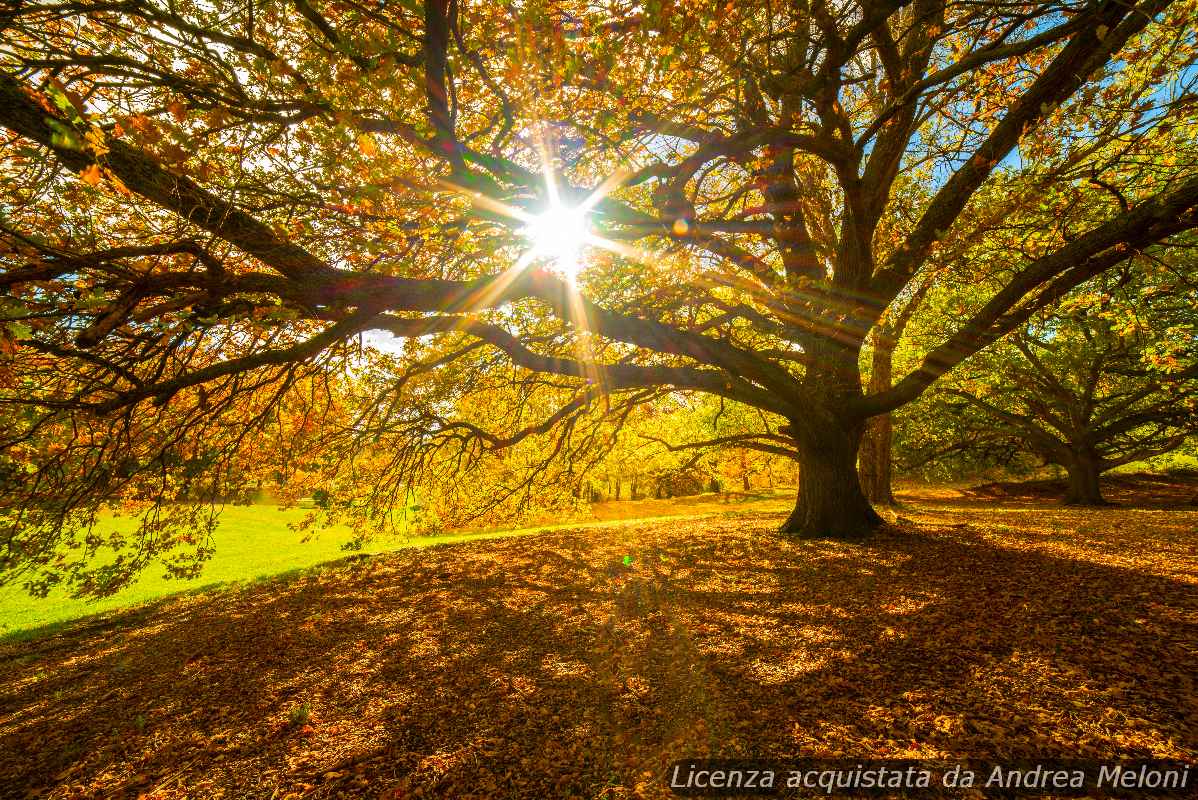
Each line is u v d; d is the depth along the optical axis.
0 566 7.54
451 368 11.97
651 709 5.06
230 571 15.58
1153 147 7.07
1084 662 4.90
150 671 7.36
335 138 4.69
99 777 4.80
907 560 8.68
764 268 9.26
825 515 10.78
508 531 19.98
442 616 8.60
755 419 22.16
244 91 5.41
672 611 7.66
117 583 9.32
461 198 7.03
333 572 13.02
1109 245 6.82
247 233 5.34
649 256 7.38
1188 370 15.44
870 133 7.51
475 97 7.14
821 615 6.80
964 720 4.28
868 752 4.04
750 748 4.25
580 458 14.79
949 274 10.30
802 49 9.38
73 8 4.34
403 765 4.55
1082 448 19.00
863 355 19.28
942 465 27.77
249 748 5.06
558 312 7.56
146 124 3.70
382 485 13.11
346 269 6.42
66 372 5.03
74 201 5.24
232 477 9.80
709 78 6.24
